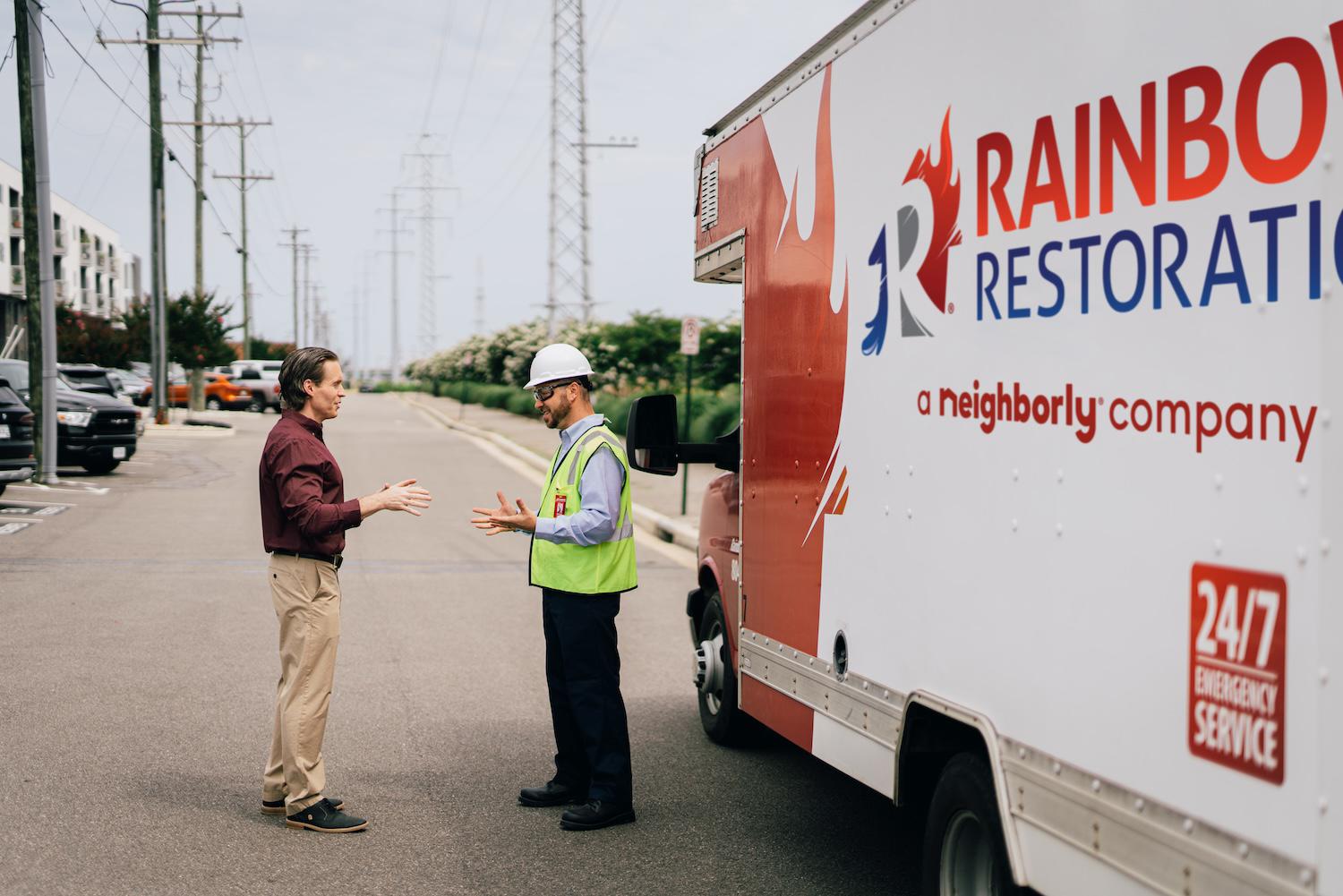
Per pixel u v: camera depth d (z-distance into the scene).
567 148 50.00
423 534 16.08
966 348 3.73
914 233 4.07
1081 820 3.18
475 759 6.57
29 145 20.41
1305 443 2.51
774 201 5.39
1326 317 2.47
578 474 5.53
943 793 3.99
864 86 4.46
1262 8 2.63
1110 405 3.08
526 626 10.13
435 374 82.94
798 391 5.07
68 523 16.03
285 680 5.51
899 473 4.15
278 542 5.36
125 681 7.98
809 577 4.93
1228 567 2.70
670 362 37.16
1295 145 2.54
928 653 3.94
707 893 4.88
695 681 7.11
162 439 32.59
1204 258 2.78
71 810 5.63
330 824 5.46
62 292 79.38
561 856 5.25
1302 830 2.52
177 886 4.80
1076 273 3.22
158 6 33.31
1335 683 2.45
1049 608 3.31
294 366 5.38
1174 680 2.86
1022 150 3.46
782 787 6.25
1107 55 3.12
